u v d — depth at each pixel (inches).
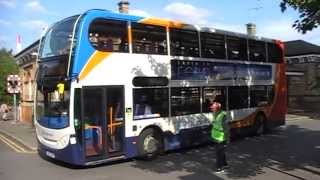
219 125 540.1
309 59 1646.2
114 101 585.3
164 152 684.7
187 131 688.4
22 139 869.2
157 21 647.1
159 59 645.3
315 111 1509.6
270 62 905.5
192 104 698.8
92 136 561.9
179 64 677.3
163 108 649.6
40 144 605.0
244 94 824.3
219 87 756.6
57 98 562.6
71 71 543.8
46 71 589.0
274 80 916.0
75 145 544.4
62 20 584.1
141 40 621.6
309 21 464.4
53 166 582.6
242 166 572.4
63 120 550.3
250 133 862.5
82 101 548.7
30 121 1375.5
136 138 609.0
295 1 435.2
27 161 621.3
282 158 631.2
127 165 590.9
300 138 856.3
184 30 690.8
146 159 624.4
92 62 560.4
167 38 660.7
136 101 610.9
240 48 816.9
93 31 563.5
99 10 573.3
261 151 696.4
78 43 547.8
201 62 719.7
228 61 779.4
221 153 539.2
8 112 1793.8
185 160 626.2
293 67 1653.5
